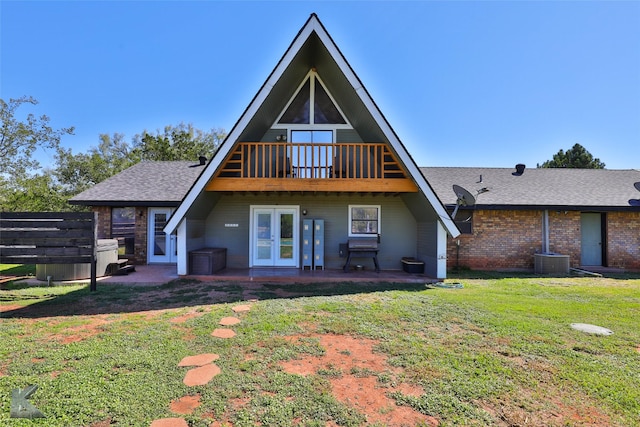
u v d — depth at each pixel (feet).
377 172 29.14
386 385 10.20
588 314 17.67
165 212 38.50
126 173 44.70
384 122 25.91
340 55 25.34
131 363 11.47
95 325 15.74
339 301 20.49
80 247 23.89
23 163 56.54
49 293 22.70
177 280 27.55
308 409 8.87
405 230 33.47
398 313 17.78
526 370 11.17
